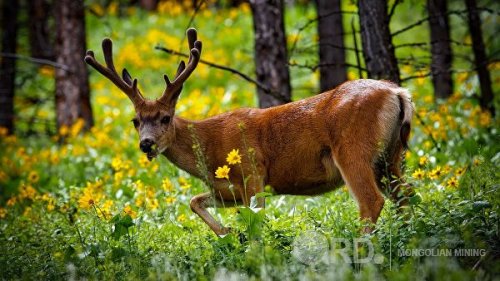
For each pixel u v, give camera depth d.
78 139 20.84
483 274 8.03
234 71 14.87
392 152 10.63
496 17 21.78
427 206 10.05
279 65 16.14
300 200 12.91
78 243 10.73
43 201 14.17
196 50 11.82
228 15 36.12
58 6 22.72
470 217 9.65
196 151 11.30
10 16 25.92
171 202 12.26
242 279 8.75
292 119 11.12
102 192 14.44
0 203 17.66
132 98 11.80
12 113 25.47
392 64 13.89
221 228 11.07
